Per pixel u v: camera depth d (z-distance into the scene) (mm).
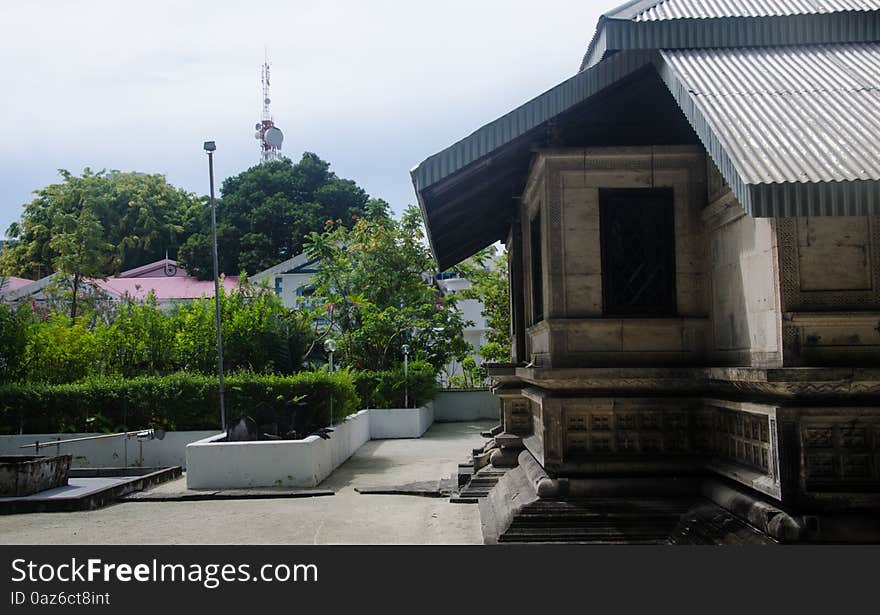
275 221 38750
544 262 6824
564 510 6184
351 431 15477
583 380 6340
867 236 5031
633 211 6641
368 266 23906
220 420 14547
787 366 4930
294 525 8070
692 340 6508
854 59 5863
